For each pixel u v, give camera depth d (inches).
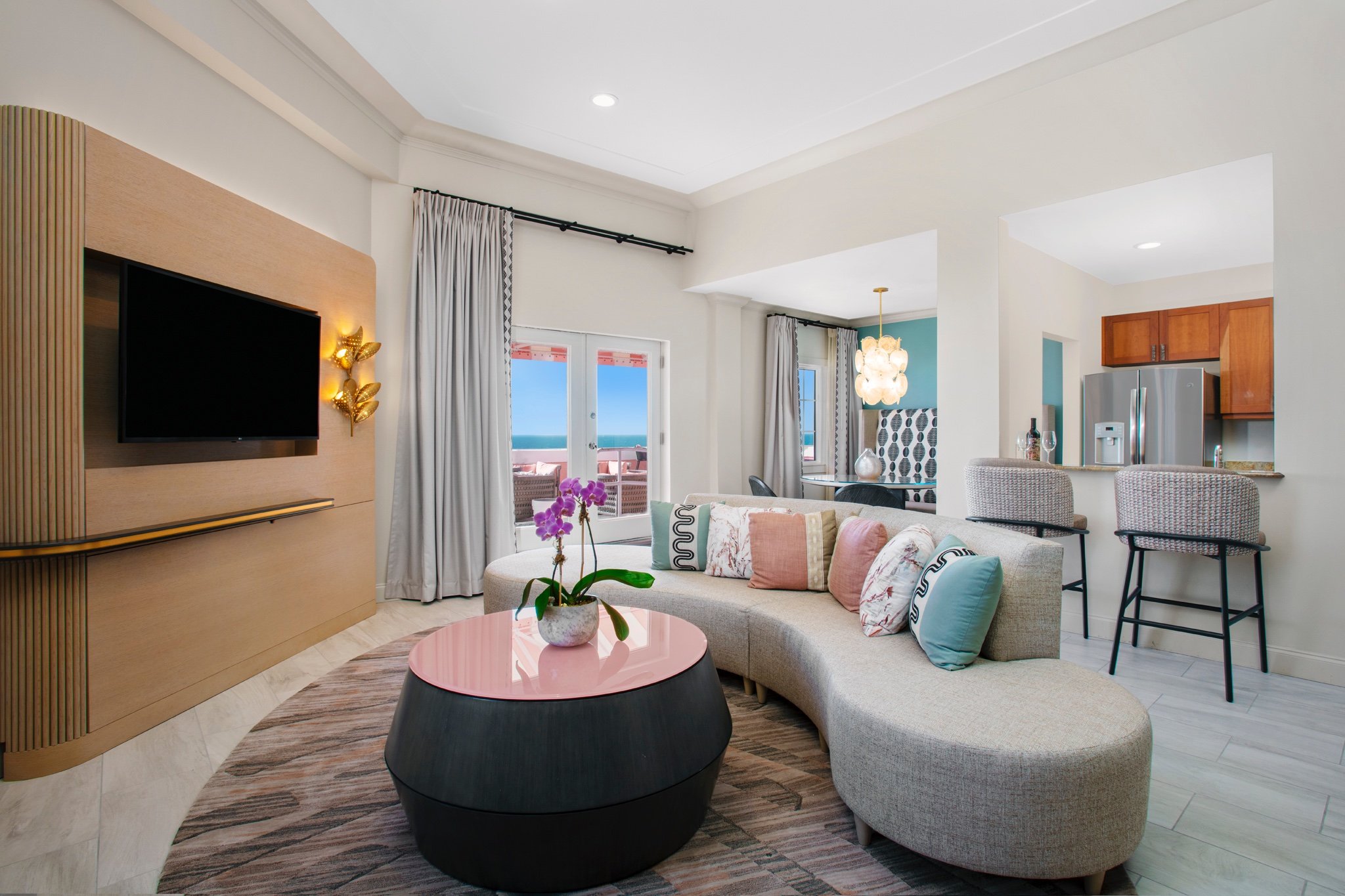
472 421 176.9
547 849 59.9
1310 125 111.1
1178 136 125.0
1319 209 110.5
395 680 113.4
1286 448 114.3
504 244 183.3
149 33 104.0
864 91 151.8
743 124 168.9
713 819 71.9
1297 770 82.2
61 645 82.8
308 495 132.2
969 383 155.4
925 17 124.3
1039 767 56.0
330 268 139.2
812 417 310.5
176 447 103.6
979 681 70.7
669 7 121.1
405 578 168.6
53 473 81.7
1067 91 139.5
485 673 69.7
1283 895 59.7
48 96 89.5
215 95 116.6
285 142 134.1
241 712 100.7
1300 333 112.5
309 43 130.8
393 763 66.4
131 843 67.3
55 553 78.5
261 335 116.8
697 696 70.8
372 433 154.9
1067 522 124.8
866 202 178.4
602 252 212.5
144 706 94.1
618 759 61.9
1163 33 125.7
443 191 175.3
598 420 220.4
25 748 81.0
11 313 79.6
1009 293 163.9
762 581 115.6
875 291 242.7
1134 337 215.2
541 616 78.4
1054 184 141.6
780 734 92.4
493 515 177.6
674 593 115.0
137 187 93.7
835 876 62.2
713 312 247.0
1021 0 119.3
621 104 157.5
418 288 167.0
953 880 61.6
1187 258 186.4
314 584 133.6
